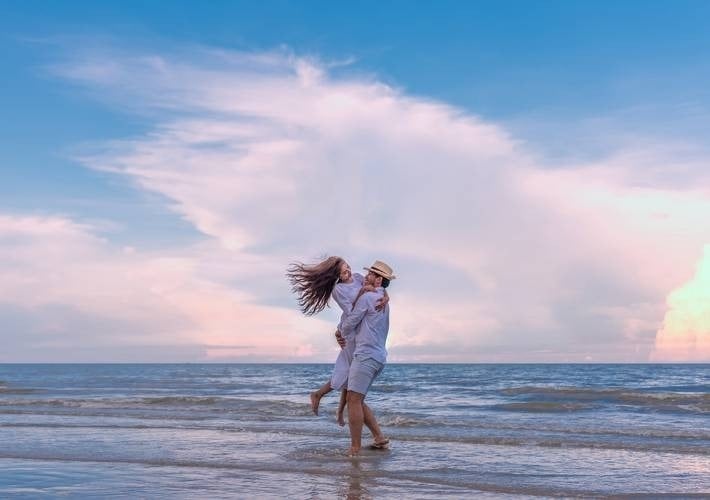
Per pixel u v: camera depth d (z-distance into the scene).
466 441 8.56
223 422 11.07
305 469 6.56
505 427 10.20
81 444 8.38
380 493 5.48
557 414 13.09
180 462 6.97
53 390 24.92
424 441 8.60
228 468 6.63
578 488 5.70
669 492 5.54
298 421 11.26
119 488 5.65
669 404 15.48
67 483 5.88
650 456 7.42
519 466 6.78
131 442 8.55
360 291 7.43
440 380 38.09
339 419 7.86
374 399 19.06
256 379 41.50
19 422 11.17
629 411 13.80
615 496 5.39
